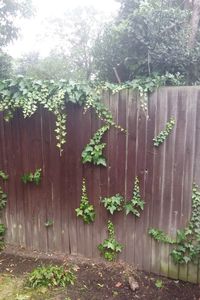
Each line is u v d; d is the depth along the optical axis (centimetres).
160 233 305
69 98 305
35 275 302
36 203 357
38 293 283
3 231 377
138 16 325
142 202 308
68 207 343
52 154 338
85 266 331
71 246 352
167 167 293
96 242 339
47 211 354
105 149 315
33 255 358
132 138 302
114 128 307
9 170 361
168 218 301
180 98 278
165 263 311
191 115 277
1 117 351
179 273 306
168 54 326
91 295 282
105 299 276
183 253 299
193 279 302
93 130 314
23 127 344
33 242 369
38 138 340
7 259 350
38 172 345
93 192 329
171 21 332
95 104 303
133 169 307
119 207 320
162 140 290
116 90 297
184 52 332
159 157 295
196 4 370
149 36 325
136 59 339
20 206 366
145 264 321
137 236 319
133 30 326
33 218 362
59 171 339
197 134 277
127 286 296
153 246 314
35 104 311
